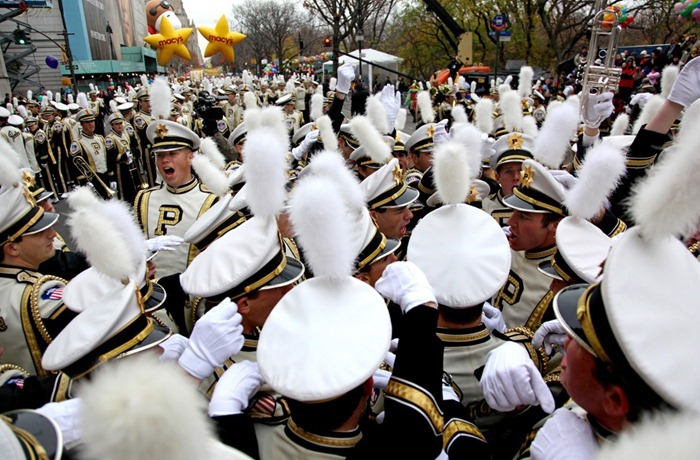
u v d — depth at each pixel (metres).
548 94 14.45
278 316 1.56
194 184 4.46
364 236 2.33
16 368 2.25
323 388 1.35
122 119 10.36
